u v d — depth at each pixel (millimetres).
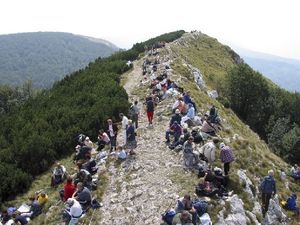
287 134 58688
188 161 23422
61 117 35219
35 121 34250
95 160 26297
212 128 27672
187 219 16953
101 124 33500
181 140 26125
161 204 20016
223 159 22625
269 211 23031
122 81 49625
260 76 74125
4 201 24422
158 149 26391
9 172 25672
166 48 67875
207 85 61719
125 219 19328
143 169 23828
